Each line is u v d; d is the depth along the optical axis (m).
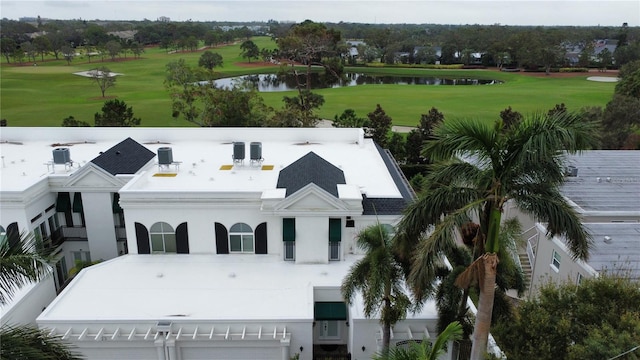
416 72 185.62
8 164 35.22
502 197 16.50
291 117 67.25
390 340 23.28
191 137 42.53
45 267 15.63
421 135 57.88
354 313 23.92
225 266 27.98
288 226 27.61
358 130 42.62
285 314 23.73
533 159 15.51
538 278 31.39
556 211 16.16
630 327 17.62
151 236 28.83
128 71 176.25
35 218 29.31
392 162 38.94
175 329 23.20
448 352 22.23
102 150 39.28
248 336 23.33
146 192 27.64
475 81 171.50
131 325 23.06
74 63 196.00
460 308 20.34
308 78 113.75
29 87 142.12
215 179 32.22
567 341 18.91
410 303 20.14
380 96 131.38
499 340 20.30
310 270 27.61
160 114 106.81
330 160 37.47
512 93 134.38
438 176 17.55
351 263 28.34
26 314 25.36
